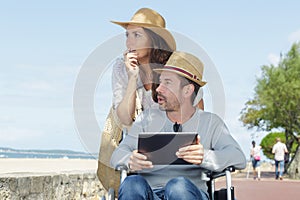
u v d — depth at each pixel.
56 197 7.19
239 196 15.33
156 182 4.29
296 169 30.17
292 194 16.45
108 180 4.86
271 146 49.03
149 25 4.23
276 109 36.44
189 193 3.87
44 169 13.43
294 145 43.88
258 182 23.80
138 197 3.80
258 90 36.88
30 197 6.42
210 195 4.36
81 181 8.20
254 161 28.44
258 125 38.72
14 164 17.22
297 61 35.97
